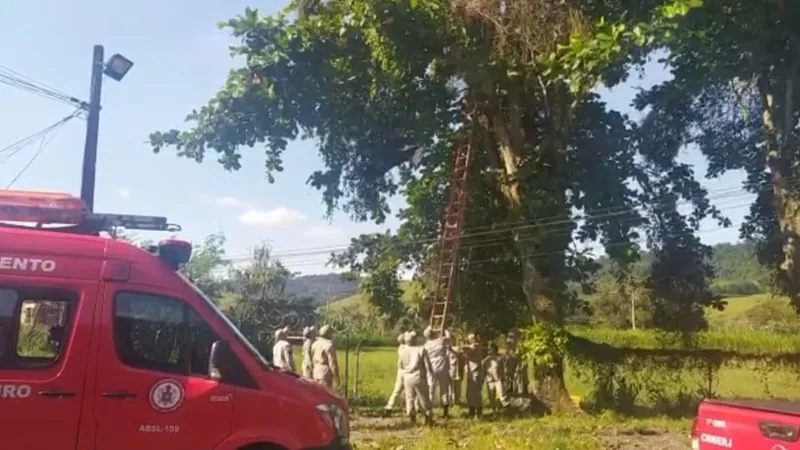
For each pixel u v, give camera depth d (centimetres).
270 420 722
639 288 2253
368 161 2369
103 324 699
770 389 1959
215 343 722
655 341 2248
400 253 2488
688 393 1972
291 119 1938
